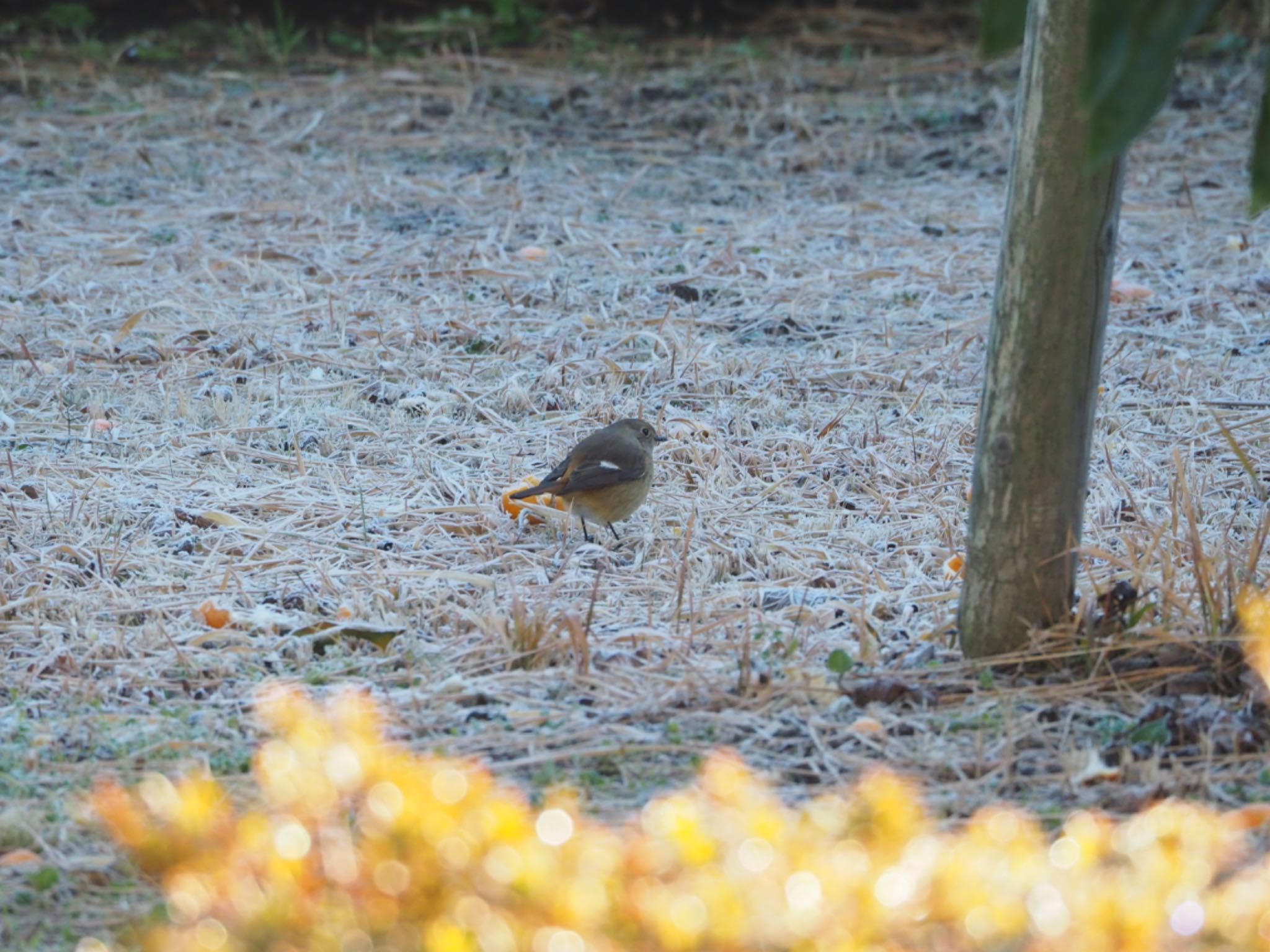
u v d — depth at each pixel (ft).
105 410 43.88
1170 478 38.88
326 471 39.75
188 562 34.19
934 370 48.57
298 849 20.35
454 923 18.81
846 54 90.94
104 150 72.95
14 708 27.61
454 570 33.99
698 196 69.72
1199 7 18.63
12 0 95.55
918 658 29.22
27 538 34.94
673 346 49.85
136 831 22.40
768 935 18.95
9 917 21.25
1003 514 28.22
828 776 24.88
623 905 19.03
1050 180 26.53
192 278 57.16
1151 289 56.34
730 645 29.94
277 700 27.43
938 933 19.29
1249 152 73.67
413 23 95.55
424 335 51.13
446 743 25.75
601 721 26.89
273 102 81.25
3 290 54.19
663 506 38.34
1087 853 21.27
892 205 68.18
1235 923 19.60
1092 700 27.40
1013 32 23.97
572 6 98.94
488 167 73.15
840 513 37.45
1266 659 26.81
